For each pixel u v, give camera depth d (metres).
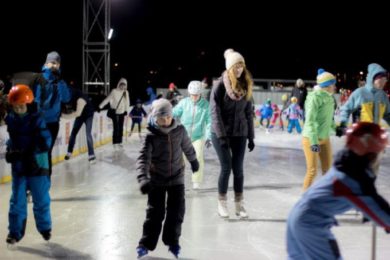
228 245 5.34
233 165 6.22
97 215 6.50
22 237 5.25
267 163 10.86
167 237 4.81
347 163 3.04
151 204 4.80
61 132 10.98
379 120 6.01
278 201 7.32
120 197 7.52
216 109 5.97
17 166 5.07
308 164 6.45
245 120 6.11
